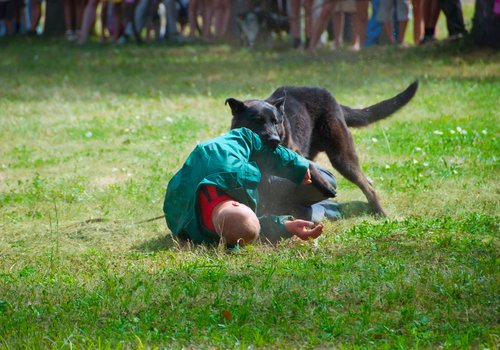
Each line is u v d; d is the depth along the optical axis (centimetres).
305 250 834
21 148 1530
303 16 2709
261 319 636
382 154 1354
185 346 592
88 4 3188
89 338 600
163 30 3853
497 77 2062
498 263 752
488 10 2422
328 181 946
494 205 1009
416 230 888
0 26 3578
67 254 873
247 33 2952
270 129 895
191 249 863
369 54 2511
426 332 596
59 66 2634
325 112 1049
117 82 2311
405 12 2609
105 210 1077
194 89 2128
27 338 607
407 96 1134
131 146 1502
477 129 1479
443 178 1165
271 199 930
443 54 2433
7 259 862
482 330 592
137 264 819
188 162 875
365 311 634
